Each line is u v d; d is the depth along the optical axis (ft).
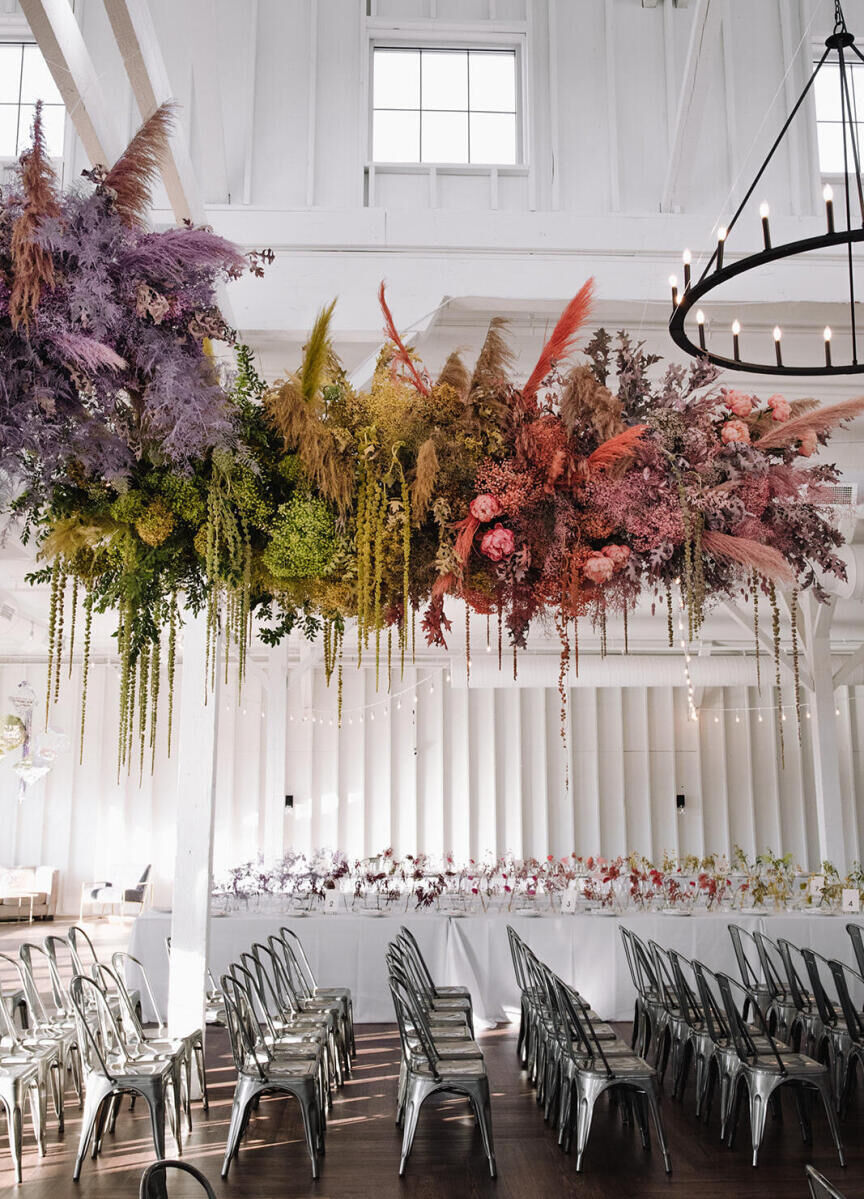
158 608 10.85
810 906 30.14
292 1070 16.19
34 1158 16.55
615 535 11.43
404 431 11.00
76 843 50.93
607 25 20.53
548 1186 15.34
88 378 8.11
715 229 18.92
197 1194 14.89
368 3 20.48
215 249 8.63
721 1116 19.08
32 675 51.01
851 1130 18.19
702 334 12.37
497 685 44.34
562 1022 17.99
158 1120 15.75
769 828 51.49
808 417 11.56
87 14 19.86
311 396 10.57
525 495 11.03
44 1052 17.24
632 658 44.42
